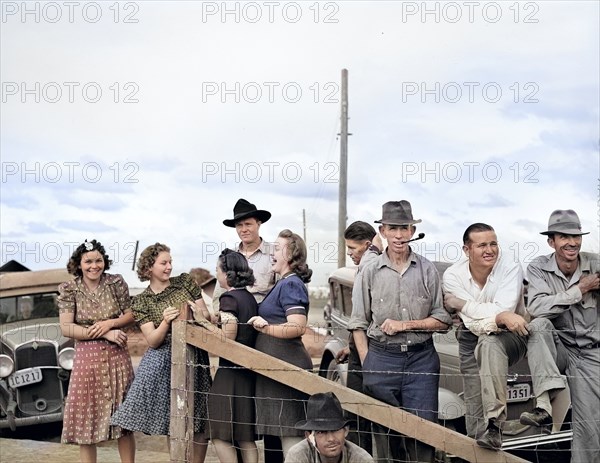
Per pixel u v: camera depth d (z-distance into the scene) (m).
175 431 5.25
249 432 5.36
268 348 5.41
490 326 5.06
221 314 5.44
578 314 5.42
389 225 5.34
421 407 5.29
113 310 6.08
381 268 5.42
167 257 5.84
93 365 5.95
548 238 5.42
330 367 8.11
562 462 6.40
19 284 9.64
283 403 5.32
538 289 5.33
